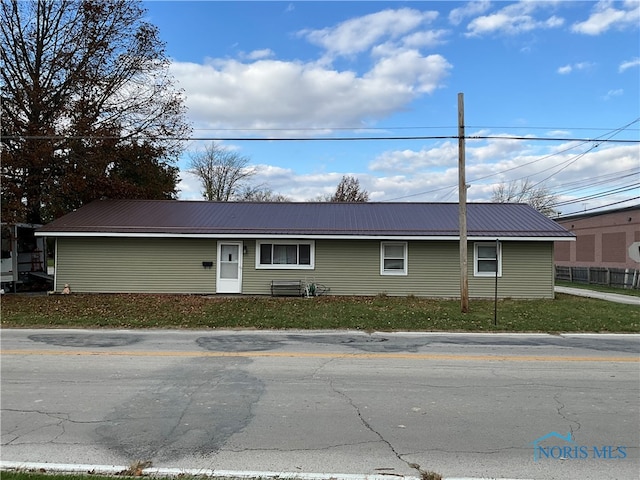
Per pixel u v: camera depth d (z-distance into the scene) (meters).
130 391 5.87
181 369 7.05
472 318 12.81
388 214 20.47
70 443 4.24
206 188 54.19
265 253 18.75
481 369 7.16
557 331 11.30
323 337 10.23
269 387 6.08
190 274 18.69
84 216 19.59
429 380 6.48
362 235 17.92
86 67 22.81
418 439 4.38
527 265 18.33
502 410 5.20
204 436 4.42
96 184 22.72
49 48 22.91
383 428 4.65
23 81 21.94
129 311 13.73
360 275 18.61
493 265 18.42
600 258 36.16
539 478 3.64
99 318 12.44
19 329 11.06
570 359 7.96
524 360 7.85
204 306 14.82
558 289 26.06
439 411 5.16
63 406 5.26
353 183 51.81
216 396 5.66
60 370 6.96
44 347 8.80
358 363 7.54
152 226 18.45
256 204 22.27
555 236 17.66
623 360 7.89
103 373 6.78
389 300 17.06
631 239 32.31
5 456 3.95
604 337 10.52
